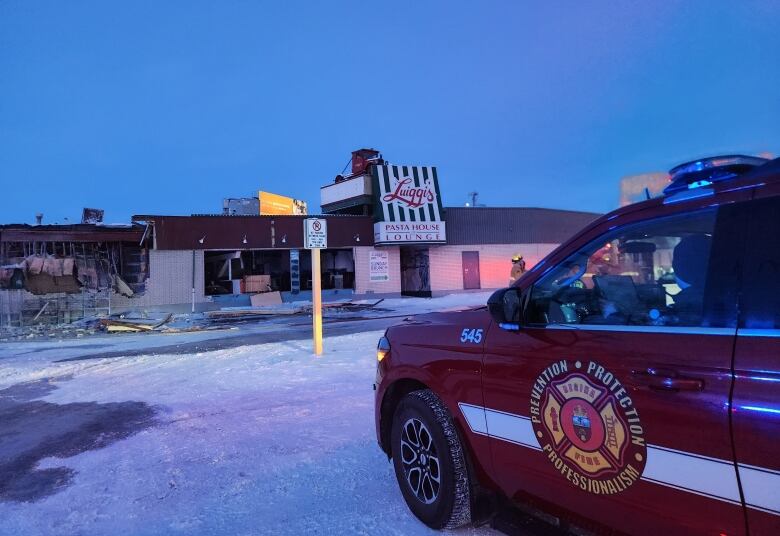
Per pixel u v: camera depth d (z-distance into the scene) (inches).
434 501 127.5
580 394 92.2
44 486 170.9
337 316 752.3
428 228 1083.9
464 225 1162.6
